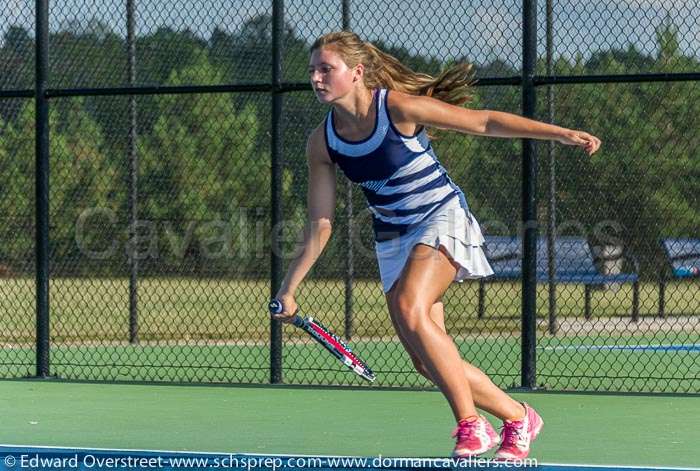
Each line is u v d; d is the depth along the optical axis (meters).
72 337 25.88
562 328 28.77
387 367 21.69
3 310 28.55
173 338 26.31
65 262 26.33
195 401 17.02
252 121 27.22
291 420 15.21
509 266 27.17
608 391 17.84
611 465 11.49
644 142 27.70
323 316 28.30
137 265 25.94
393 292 11.39
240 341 25.98
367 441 13.55
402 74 11.29
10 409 16.22
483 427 10.96
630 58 26.42
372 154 10.96
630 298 33.12
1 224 25.88
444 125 10.77
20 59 22.89
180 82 25.48
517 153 26.00
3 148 25.41
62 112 26.09
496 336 26.80
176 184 26.84
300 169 25.08
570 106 26.75
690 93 27.98
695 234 28.73
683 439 13.62
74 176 26.14
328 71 10.86
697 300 33.12
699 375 20.89
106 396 17.56
